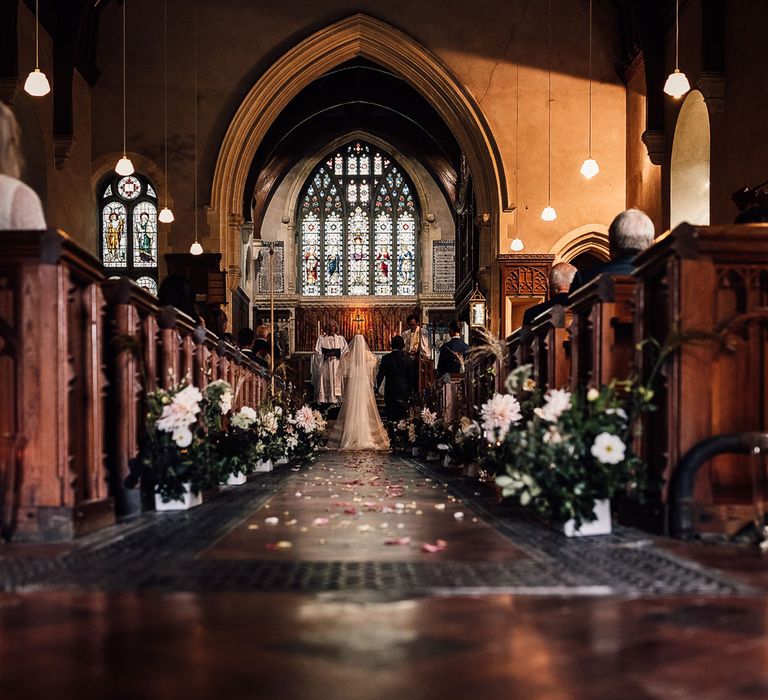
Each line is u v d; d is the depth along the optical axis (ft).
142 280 72.74
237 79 62.95
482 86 62.49
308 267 111.34
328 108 85.20
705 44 44.47
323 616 8.61
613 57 62.28
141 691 6.34
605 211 62.03
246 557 12.34
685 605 9.11
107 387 17.52
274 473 33.24
